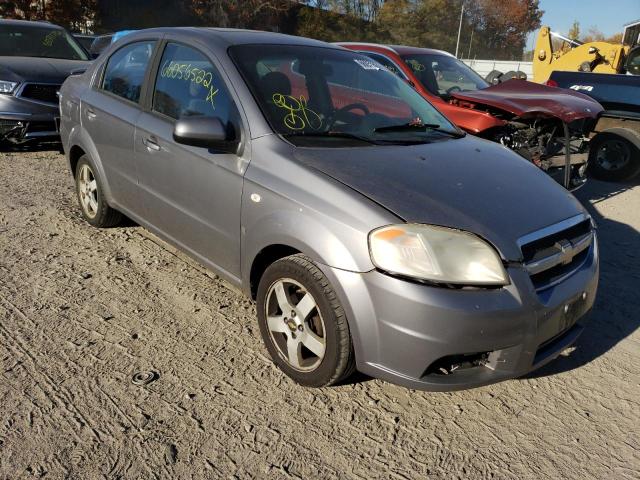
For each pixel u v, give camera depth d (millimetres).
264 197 2801
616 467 2428
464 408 2758
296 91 3270
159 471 2240
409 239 2354
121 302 3520
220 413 2592
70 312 3357
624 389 2973
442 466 2379
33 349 2965
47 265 3951
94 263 4035
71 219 4871
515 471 2375
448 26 57875
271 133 2949
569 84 7984
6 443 2320
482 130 5469
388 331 2363
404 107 3717
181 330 3250
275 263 2771
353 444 2465
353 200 2504
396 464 2371
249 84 3131
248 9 41938
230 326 3324
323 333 2607
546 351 2619
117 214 4523
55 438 2369
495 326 2328
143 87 3809
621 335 3523
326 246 2488
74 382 2729
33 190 5633
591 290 2812
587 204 6539
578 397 2891
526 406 2803
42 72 6906
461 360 2457
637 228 5672
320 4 50531
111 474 2209
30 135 6730
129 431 2439
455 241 2371
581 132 6066
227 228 3084
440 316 2281
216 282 3863
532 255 2523
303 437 2482
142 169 3725
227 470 2271
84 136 4344
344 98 3475
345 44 7238
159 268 4027
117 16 38656
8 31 8023
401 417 2660
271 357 2980
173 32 3730
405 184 2645
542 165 5586
